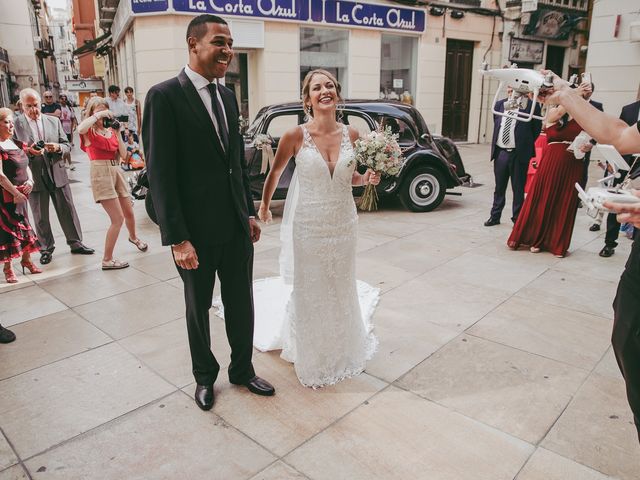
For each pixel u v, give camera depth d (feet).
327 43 39.42
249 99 38.34
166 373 10.27
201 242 8.54
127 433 8.43
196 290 8.77
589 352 10.87
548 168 16.93
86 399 9.39
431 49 45.44
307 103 9.75
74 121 53.83
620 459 7.71
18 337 11.82
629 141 5.79
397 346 11.23
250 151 22.07
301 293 9.62
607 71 36.50
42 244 17.08
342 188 9.46
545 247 17.63
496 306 13.25
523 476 7.38
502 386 9.67
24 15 59.93
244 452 7.95
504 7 49.34
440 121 48.11
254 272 16.25
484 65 7.54
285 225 11.11
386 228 21.17
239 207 8.83
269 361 10.78
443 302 13.55
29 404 9.25
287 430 8.47
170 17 32.68
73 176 36.86
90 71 106.42
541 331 11.84
